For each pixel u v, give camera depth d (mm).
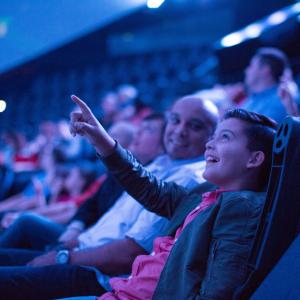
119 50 9219
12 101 9539
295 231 979
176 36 9234
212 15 8648
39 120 8930
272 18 3725
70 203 2947
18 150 4805
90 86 9188
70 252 1543
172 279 1074
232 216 1056
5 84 9164
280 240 976
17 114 9352
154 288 1179
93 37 8359
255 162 1204
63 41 7387
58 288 1375
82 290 1394
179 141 1724
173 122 1754
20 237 2053
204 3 8242
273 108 2465
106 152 1377
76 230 2082
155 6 5754
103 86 9094
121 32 8344
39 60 8352
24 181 3889
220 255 1018
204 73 5723
